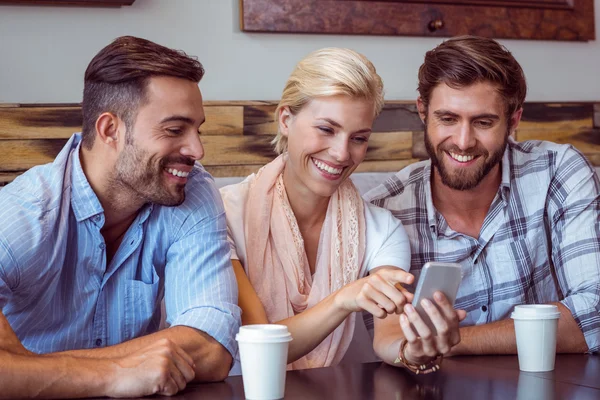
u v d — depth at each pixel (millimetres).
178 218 1450
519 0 2660
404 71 2566
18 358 1121
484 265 1816
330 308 1454
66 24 2213
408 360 1311
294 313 1669
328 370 1325
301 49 2449
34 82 2189
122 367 1146
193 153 1340
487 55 1649
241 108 2336
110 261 1450
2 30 2160
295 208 1696
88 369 1135
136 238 1443
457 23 2586
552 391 1115
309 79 1544
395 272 1327
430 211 1808
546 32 2699
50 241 1356
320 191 1604
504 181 1803
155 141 1320
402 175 1884
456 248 1807
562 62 2756
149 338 1267
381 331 1528
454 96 1655
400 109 2504
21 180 1396
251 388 1095
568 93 2762
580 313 1613
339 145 1548
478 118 1660
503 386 1161
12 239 1307
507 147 1856
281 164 1707
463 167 1701
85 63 2232
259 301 1566
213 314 1338
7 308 1382
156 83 1310
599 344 1599
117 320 1461
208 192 1487
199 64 1361
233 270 1478
